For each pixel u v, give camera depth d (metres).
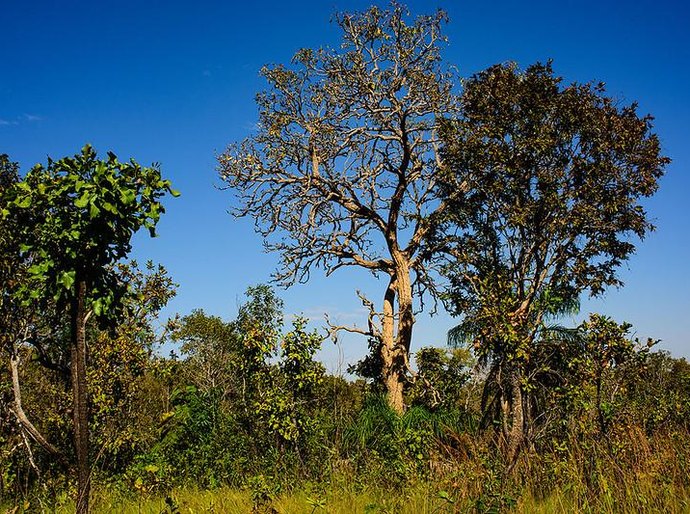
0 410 11.70
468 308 16.05
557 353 14.51
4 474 11.79
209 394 16.92
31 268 6.81
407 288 21.12
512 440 11.02
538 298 15.39
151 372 16.64
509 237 16.12
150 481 11.95
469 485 8.71
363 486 10.84
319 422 14.95
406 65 20.62
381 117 20.84
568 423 10.98
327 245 21.98
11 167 13.92
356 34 20.56
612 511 7.65
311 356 15.33
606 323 11.19
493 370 13.15
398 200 21.41
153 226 7.01
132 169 7.06
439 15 20.38
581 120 15.91
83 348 6.78
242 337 16.00
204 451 14.54
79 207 6.64
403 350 20.72
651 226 16.05
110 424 15.17
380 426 15.47
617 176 15.99
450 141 17.59
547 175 15.76
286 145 21.53
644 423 10.44
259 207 21.48
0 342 10.91
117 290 7.31
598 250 15.93
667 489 7.82
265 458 14.26
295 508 9.27
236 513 9.26
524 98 16.23
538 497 8.70
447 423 15.55
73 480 11.36
